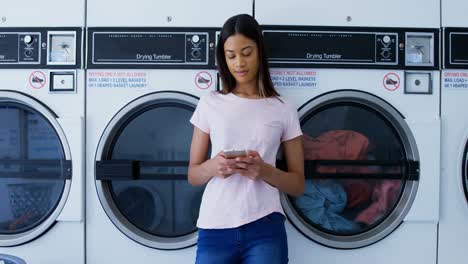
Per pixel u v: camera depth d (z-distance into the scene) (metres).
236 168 1.29
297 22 1.77
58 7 1.76
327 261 1.78
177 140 1.84
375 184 1.86
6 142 1.86
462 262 1.80
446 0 1.79
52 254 1.78
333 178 1.79
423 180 1.78
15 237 1.78
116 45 1.76
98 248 1.77
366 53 1.77
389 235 1.79
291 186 1.43
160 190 1.85
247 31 1.38
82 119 1.75
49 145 1.85
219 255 1.36
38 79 1.77
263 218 1.36
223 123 1.40
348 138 1.85
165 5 1.76
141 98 1.75
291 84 1.77
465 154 1.80
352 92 1.77
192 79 1.76
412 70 1.78
